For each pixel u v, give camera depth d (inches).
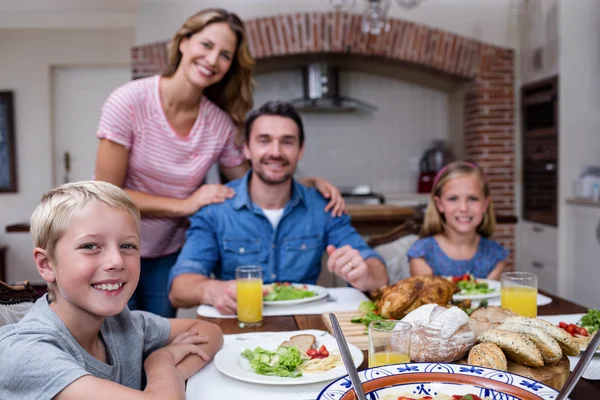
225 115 92.4
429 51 187.9
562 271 162.4
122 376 40.6
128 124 83.0
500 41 191.8
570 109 161.5
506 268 187.2
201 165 89.4
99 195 36.5
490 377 32.5
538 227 175.6
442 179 85.8
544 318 56.2
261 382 38.2
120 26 224.8
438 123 227.1
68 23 223.0
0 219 226.1
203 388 39.2
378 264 73.9
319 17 182.2
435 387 32.2
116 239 36.3
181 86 83.4
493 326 43.6
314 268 81.1
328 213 82.1
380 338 38.4
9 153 224.1
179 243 93.1
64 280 35.5
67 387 32.3
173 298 68.6
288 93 220.1
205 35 80.4
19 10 216.8
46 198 36.9
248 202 77.9
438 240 87.0
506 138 190.2
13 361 33.3
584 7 160.4
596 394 36.3
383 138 226.7
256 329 54.4
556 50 163.3
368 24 170.7
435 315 41.9
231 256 77.8
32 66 223.5
